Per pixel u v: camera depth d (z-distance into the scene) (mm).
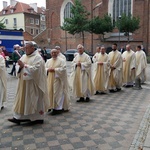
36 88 5668
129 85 11953
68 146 4711
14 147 4656
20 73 5570
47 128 5680
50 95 6770
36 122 6039
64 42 43094
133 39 34719
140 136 5160
